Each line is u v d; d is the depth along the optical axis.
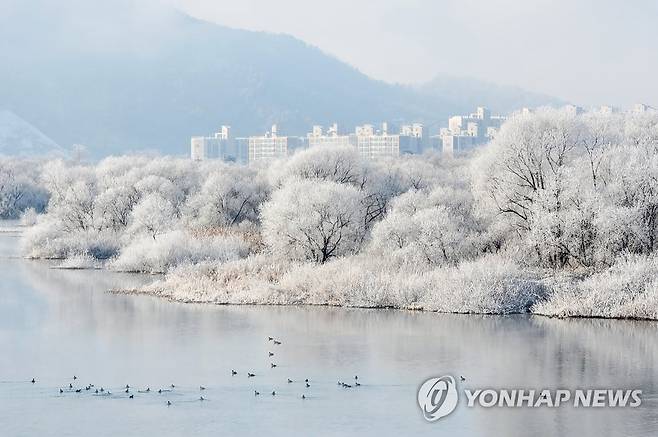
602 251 68.62
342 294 66.31
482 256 72.69
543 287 64.19
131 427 37.38
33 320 61.62
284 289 68.50
